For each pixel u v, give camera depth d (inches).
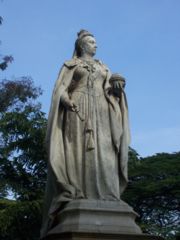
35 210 808.9
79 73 381.7
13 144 922.1
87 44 396.8
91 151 357.4
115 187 357.4
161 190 1176.2
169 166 1239.5
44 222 362.6
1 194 893.8
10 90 967.6
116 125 372.5
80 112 367.6
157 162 1264.8
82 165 355.9
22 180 915.4
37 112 945.5
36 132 916.0
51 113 362.9
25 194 861.2
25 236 828.6
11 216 796.0
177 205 1188.5
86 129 362.3
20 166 920.9
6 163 920.9
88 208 332.2
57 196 350.3
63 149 360.2
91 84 379.2
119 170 369.4
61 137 362.9
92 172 353.1
